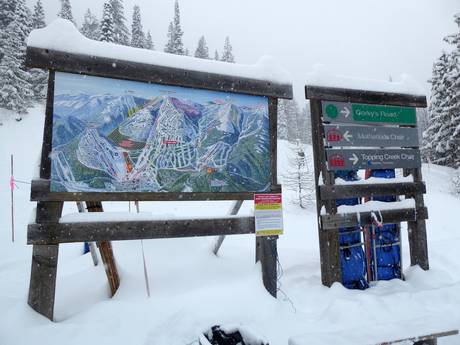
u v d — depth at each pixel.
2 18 33.91
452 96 24.42
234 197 5.03
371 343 3.11
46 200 4.05
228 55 50.16
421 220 6.54
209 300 4.53
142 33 40.38
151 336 3.79
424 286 5.94
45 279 4.07
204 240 7.21
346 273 5.91
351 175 6.24
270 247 5.19
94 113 4.38
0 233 11.66
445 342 3.95
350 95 6.17
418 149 6.71
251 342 3.42
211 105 5.04
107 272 4.75
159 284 5.05
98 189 4.30
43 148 4.12
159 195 4.60
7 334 3.60
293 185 19.81
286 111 53.41
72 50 4.26
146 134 4.63
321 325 4.42
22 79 31.28
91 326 3.83
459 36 23.61
